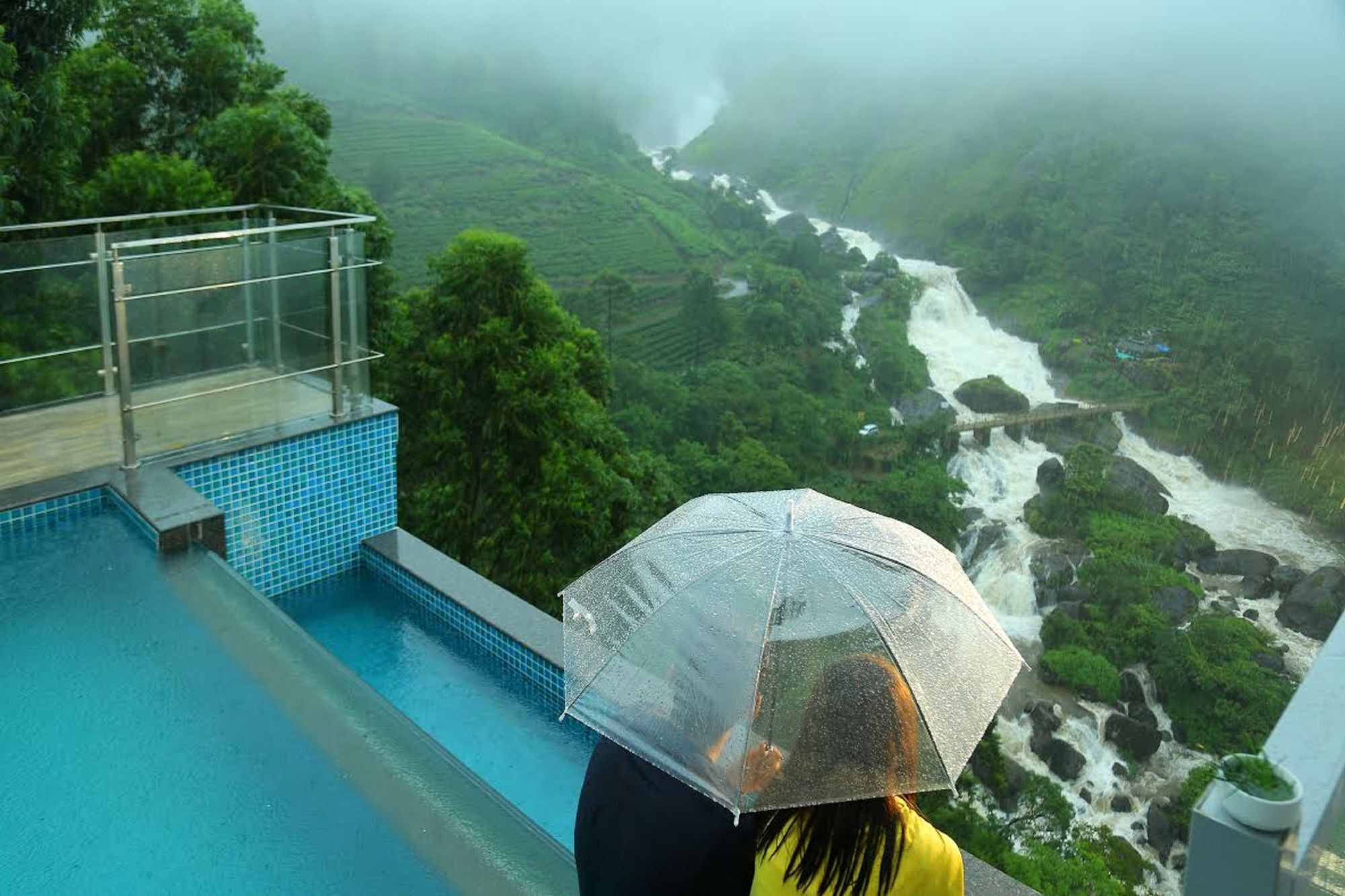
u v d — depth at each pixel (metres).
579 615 1.60
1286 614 43.00
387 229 15.41
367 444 5.39
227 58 14.35
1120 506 52.94
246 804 2.76
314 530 5.27
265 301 5.01
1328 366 64.81
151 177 10.71
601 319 83.00
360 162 115.25
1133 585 44.88
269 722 3.12
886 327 83.38
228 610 3.73
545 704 4.34
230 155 12.27
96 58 13.82
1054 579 48.00
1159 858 32.56
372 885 2.48
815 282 92.69
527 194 112.38
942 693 1.34
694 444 54.22
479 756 3.97
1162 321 74.44
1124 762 35.50
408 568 5.15
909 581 1.46
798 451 58.84
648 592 1.50
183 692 3.25
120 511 4.43
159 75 14.41
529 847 2.61
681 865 1.28
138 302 4.63
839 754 1.23
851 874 1.19
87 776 2.87
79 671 3.35
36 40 9.51
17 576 3.91
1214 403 63.34
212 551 4.16
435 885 2.48
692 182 134.75
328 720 3.13
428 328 18.02
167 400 4.74
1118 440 63.84
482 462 17.62
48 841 2.63
